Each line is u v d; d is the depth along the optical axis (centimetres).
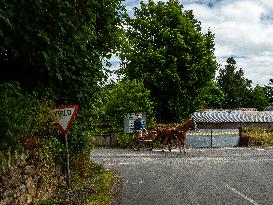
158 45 4881
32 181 855
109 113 3400
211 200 1095
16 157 755
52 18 823
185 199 1105
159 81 4706
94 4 1095
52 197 962
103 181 1247
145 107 3438
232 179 1473
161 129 2805
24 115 778
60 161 1085
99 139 3534
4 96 706
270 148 3438
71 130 1145
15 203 748
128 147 3397
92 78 1167
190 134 3759
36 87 916
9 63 857
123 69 4781
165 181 1421
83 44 1030
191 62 4869
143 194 1169
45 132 952
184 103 4928
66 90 1069
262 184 1363
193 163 2002
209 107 11369
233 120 6781
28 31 781
